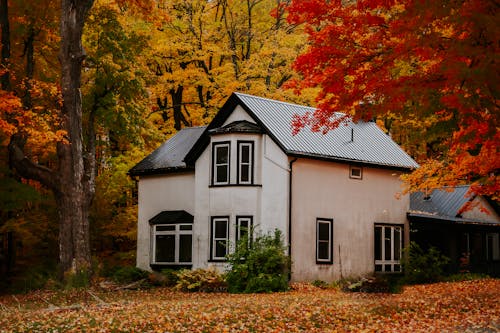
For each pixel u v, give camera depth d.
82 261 27.53
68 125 27.66
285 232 27.06
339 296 21.89
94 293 25.38
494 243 37.56
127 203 37.53
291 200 27.34
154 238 32.66
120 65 30.81
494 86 11.13
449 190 25.72
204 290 25.78
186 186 31.75
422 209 34.97
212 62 44.78
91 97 30.94
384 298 20.30
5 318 17.23
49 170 27.98
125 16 34.69
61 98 27.78
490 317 14.81
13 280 34.12
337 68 13.87
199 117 42.69
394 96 12.95
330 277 28.62
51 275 29.00
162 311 16.89
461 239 35.75
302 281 27.47
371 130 32.84
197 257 29.73
